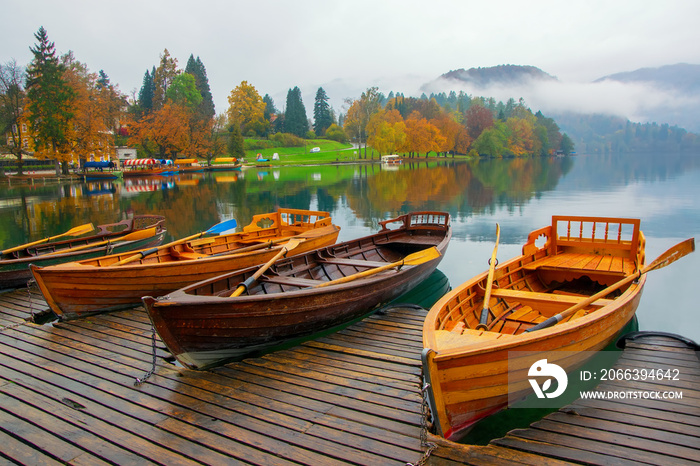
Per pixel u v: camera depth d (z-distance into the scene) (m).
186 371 6.09
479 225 19.62
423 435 4.25
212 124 78.69
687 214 20.94
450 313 5.79
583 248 9.95
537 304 6.60
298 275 8.86
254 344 6.51
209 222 23.03
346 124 107.56
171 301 5.55
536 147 118.12
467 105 188.62
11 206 30.12
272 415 4.93
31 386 5.66
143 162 63.97
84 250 10.89
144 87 98.06
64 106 48.44
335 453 4.24
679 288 11.02
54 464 4.18
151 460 4.20
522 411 5.46
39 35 47.53
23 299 9.64
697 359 6.07
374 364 6.18
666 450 4.13
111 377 5.89
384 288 8.30
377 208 26.17
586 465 3.99
